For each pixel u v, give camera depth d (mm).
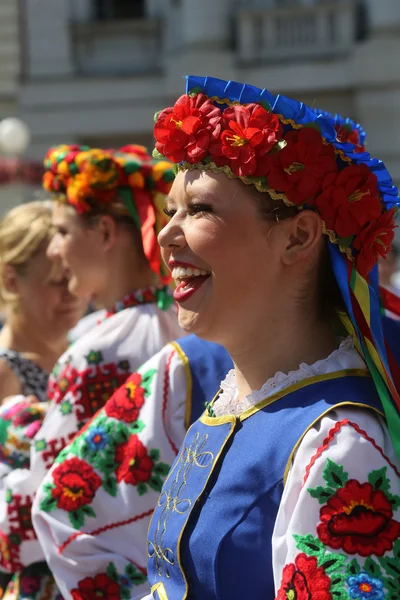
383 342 1331
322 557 1137
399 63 12062
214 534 1260
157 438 1758
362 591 1109
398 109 12133
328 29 12516
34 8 13664
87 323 2826
